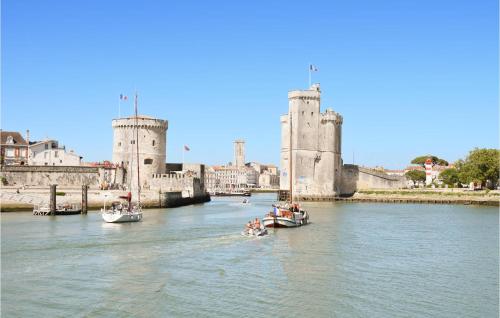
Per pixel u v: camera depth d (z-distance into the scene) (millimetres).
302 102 149125
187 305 32062
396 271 41750
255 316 30203
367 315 30672
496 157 143000
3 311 30844
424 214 98188
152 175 125250
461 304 32938
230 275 39594
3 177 111125
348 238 59969
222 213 95312
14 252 47531
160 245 52344
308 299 33531
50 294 34156
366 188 164500
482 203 133875
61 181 115312
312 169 149250
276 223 70312
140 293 34469
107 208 96000
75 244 52156
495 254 50031
